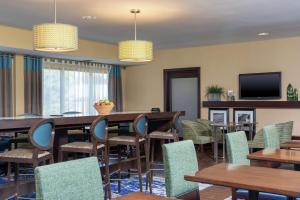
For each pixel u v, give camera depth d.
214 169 2.42
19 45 6.81
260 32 7.23
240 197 2.84
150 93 9.91
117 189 4.65
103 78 9.64
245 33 7.32
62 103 8.57
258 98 8.22
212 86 8.90
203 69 9.03
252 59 8.34
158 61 9.76
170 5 5.14
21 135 5.43
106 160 4.12
